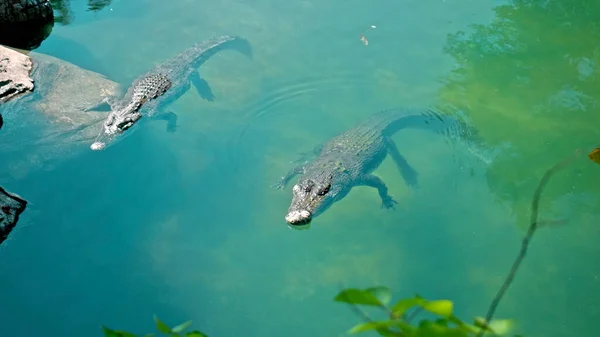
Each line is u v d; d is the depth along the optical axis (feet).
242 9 37.42
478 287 21.36
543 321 20.18
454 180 26.00
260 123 29.25
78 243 22.15
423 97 30.48
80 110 29.07
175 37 35.17
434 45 33.76
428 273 21.88
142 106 28.96
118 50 34.14
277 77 31.94
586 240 23.06
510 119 28.84
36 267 21.08
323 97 30.76
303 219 23.17
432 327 5.63
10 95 28.76
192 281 21.17
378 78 31.73
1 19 34.04
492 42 33.71
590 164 26.14
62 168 25.40
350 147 26.71
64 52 33.60
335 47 33.83
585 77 31.07
